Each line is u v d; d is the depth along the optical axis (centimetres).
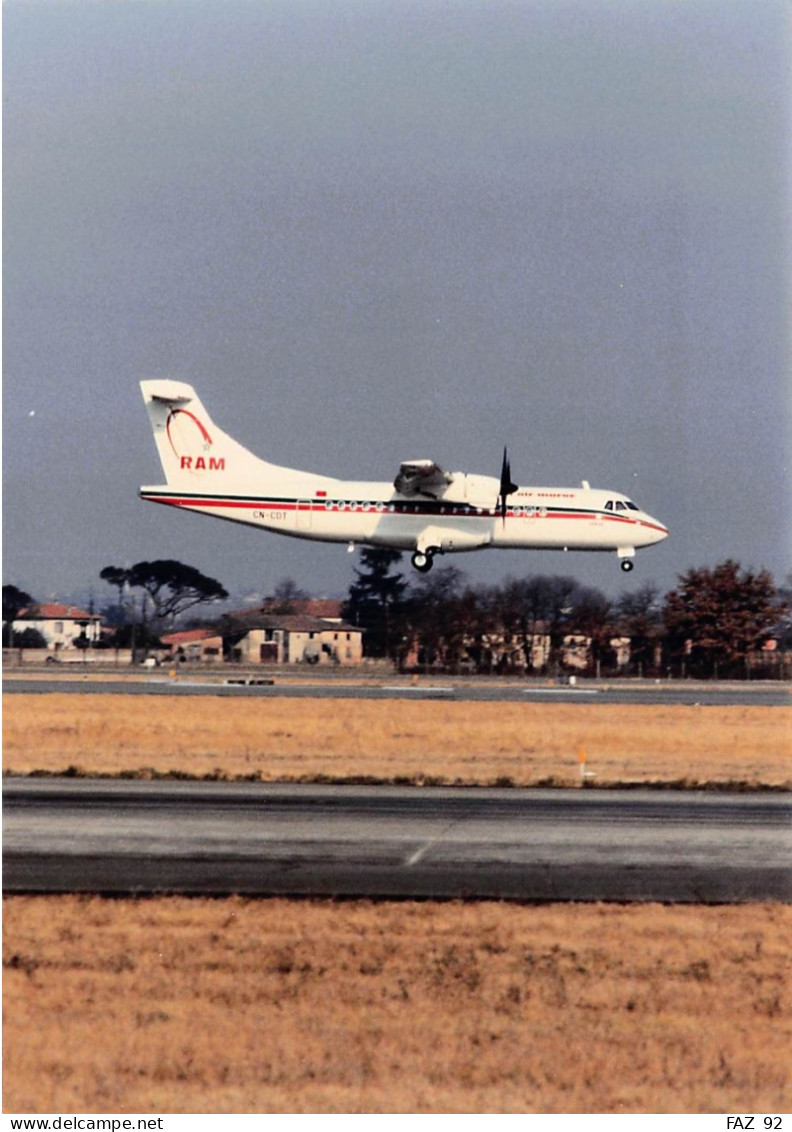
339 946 5391
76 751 12144
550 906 6025
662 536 18638
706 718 16450
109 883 6344
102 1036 4506
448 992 4916
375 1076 4284
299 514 18525
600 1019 4697
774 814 8738
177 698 18162
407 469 17512
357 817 8362
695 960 5288
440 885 6400
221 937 5488
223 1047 4456
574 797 9500
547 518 18412
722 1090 4216
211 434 18950
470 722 15412
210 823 8025
